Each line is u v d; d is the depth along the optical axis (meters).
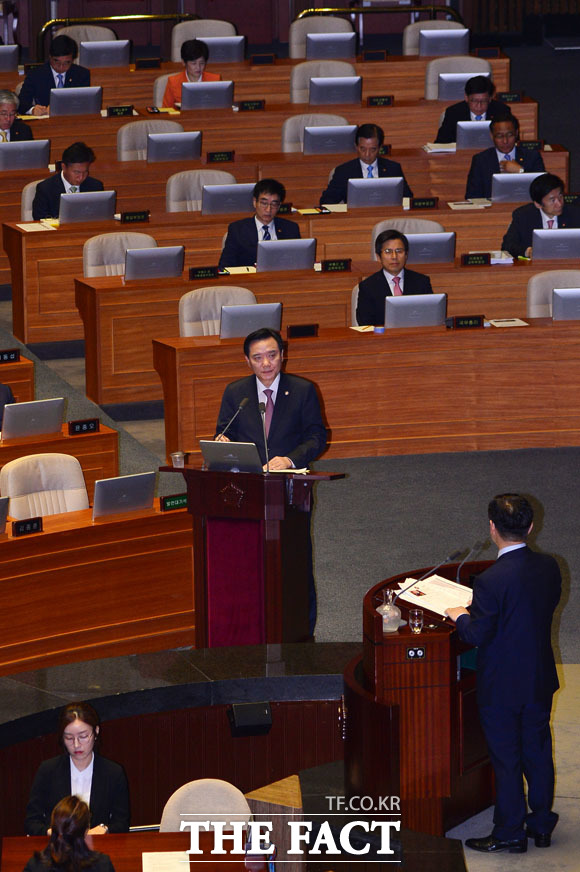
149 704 17.30
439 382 26.72
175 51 41.53
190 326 26.33
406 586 15.93
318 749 17.69
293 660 17.86
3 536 18.81
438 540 23.20
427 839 15.53
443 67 38.72
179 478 25.12
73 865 12.77
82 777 15.27
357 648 18.22
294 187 34.69
